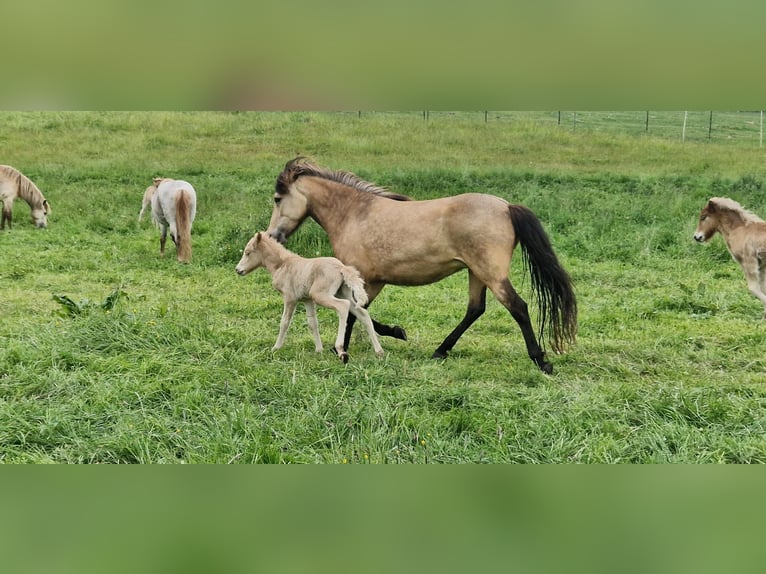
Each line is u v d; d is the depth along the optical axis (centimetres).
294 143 2217
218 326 909
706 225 1114
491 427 628
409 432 614
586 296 1101
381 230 830
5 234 1476
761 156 2123
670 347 873
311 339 897
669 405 668
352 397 696
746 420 651
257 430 612
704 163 2025
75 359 755
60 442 597
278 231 918
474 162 2038
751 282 1064
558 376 773
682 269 1268
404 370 778
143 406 660
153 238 1472
